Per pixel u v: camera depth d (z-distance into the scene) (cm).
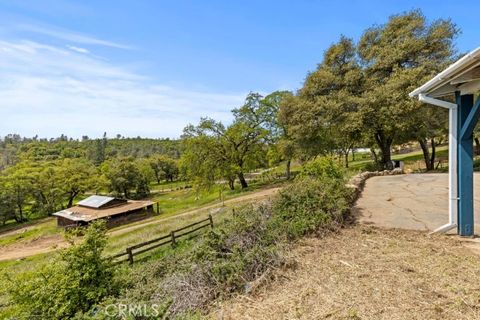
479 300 244
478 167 1423
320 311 246
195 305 284
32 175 3453
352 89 1645
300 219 473
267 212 530
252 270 326
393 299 255
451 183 436
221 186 2567
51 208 3528
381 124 1446
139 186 4394
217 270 323
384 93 1395
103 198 2936
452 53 1434
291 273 322
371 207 638
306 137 1761
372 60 1634
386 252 367
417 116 1375
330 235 447
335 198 558
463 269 305
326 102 1600
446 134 1672
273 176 3094
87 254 430
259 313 254
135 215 2719
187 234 992
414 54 1491
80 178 3788
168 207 3139
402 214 568
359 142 1942
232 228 446
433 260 334
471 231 419
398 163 1603
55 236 2247
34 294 391
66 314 382
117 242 1355
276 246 383
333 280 298
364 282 289
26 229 2909
